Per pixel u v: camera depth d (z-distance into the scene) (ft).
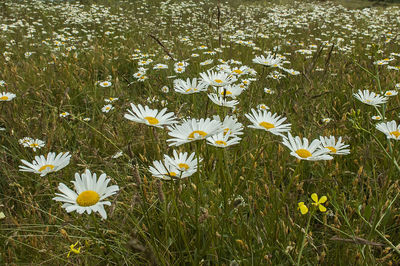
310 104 12.58
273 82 16.03
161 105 12.51
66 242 7.01
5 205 8.09
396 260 6.68
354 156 9.41
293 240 6.48
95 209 4.35
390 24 35.45
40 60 20.13
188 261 6.55
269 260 5.71
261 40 26.32
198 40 28.32
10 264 6.23
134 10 44.11
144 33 31.27
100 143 10.94
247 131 10.20
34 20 36.27
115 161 9.62
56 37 27.20
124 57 21.39
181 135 5.36
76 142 11.05
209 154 8.54
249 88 14.02
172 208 6.21
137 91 16.58
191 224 7.04
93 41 27.43
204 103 11.97
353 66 16.88
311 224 7.62
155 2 48.03
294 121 11.28
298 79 16.15
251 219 7.07
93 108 13.60
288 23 32.99
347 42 26.71
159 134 9.92
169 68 18.11
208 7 46.29
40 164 5.69
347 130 10.40
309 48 23.36
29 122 11.60
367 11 42.86
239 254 6.16
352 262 6.31
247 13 42.37
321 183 7.85
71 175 9.06
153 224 7.07
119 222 7.27
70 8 40.83
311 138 9.81
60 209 7.59
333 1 61.46
